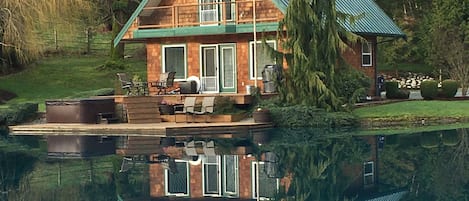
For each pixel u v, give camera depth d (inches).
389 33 1251.2
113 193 515.8
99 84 1567.4
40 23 1337.4
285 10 1018.7
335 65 973.8
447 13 1310.3
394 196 468.8
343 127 940.0
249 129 938.1
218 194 505.0
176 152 740.7
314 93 969.5
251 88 1037.2
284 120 954.7
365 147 730.2
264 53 1050.7
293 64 966.4
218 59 1163.9
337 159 654.5
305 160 655.1
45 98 1421.0
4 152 778.2
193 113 999.6
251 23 1109.7
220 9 1170.6
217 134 914.1
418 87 1657.2
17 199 497.0
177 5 1159.0
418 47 1697.8
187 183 554.3
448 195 463.5
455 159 625.6
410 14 1830.7
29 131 1010.1
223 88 1165.1
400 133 849.5
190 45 1188.5
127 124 992.2
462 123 956.0
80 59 1830.7
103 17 1705.2
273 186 532.7
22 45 1325.0
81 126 987.9
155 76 1223.5
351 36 971.3
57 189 536.7
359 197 474.6
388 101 1159.0
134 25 1203.9
